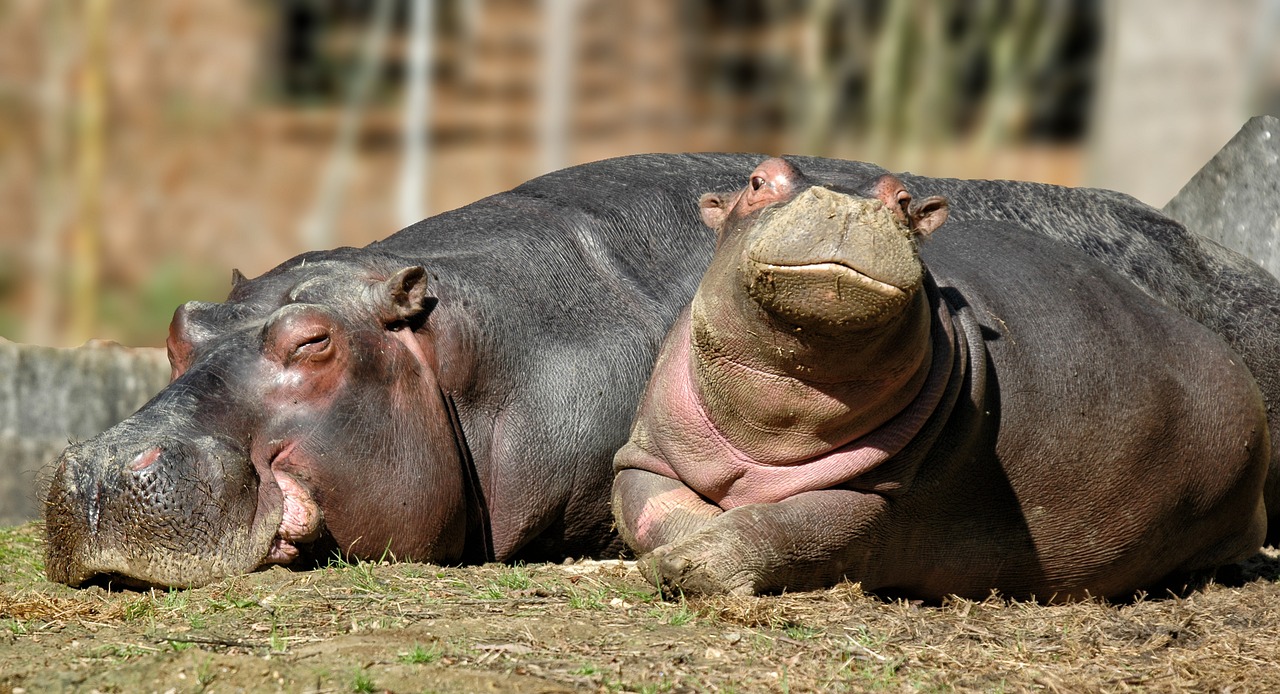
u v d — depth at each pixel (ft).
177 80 277.85
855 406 75.72
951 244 94.63
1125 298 93.81
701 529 78.18
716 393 77.77
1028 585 88.58
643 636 70.03
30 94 268.00
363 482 86.43
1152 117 201.16
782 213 66.44
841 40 276.21
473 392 93.15
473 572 83.56
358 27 288.51
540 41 286.46
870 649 70.49
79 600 78.84
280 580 79.92
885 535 81.20
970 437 82.17
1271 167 134.31
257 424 84.53
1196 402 90.99
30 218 248.73
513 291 96.43
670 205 107.04
